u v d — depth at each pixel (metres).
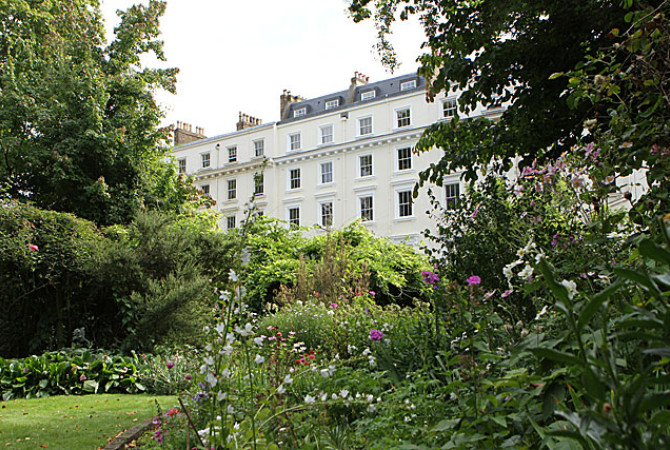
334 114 32.38
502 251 4.12
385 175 29.91
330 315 7.43
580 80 2.97
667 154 2.36
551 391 1.65
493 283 4.12
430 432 2.01
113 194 14.30
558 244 3.13
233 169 35.25
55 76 14.15
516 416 1.75
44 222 9.97
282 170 33.75
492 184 5.05
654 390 1.29
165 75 17.33
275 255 16.78
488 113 25.53
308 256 17.61
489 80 5.54
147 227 10.70
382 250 17.42
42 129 13.98
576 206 3.53
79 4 16.83
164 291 9.85
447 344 3.93
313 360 4.96
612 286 0.86
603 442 0.86
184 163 38.25
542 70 5.26
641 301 1.36
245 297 2.26
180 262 10.51
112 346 10.08
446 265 4.65
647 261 1.61
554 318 2.08
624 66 3.18
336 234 17.41
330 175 32.09
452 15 5.52
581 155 3.39
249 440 2.10
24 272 9.67
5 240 9.02
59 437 4.57
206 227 15.13
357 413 3.38
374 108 31.05
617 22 4.36
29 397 6.89
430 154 28.62
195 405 3.53
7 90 13.69
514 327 2.78
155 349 9.35
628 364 1.45
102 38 17.09
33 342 9.94
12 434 4.70
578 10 4.54
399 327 5.12
